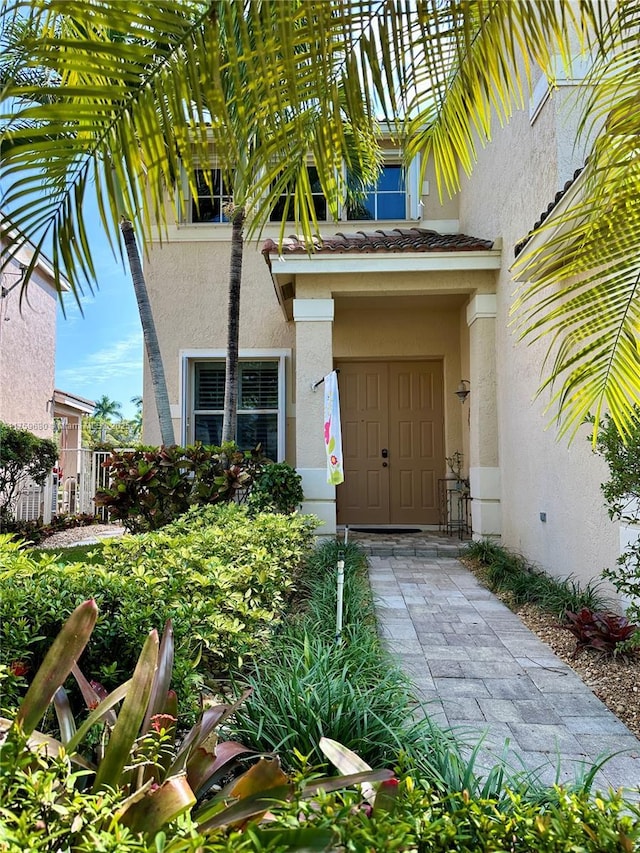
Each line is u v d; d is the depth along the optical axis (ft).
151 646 5.63
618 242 8.64
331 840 3.79
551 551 19.07
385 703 8.48
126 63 4.68
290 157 6.16
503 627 15.39
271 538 15.39
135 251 26.12
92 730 6.43
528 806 4.63
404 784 4.70
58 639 5.31
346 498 32.37
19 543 11.06
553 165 18.30
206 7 4.51
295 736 7.39
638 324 9.27
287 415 30.68
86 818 4.05
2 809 3.68
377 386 32.73
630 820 4.12
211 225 30.94
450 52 6.18
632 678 11.77
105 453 43.37
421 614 16.58
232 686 9.46
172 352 30.81
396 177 32.32
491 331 25.18
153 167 5.16
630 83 8.59
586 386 10.32
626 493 12.34
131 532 22.91
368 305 29.86
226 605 10.52
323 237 30.01
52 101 4.69
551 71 7.35
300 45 5.04
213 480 22.89
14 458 28.37
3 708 5.95
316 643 10.71
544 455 19.57
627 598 14.17
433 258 24.52
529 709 10.54
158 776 5.41
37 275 39.93
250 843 3.79
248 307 30.91
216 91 4.65
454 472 30.78
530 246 17.85
